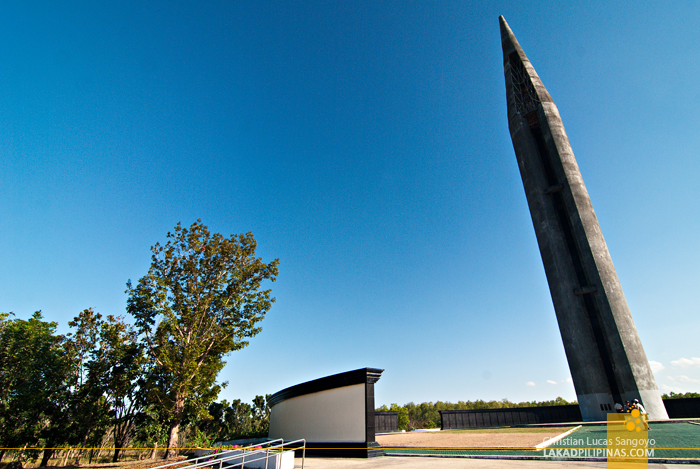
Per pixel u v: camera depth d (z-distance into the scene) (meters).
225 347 21.61
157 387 19.94
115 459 24.22
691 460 8.77
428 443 18.73
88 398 22.28
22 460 20.55
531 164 38.22
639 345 28.12
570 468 9.20
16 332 21.58
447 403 91.44
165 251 22.11
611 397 28.42
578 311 31.30
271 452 12.92
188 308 21.12
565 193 34.91
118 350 23.09
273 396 27.42
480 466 10.34
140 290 21.00
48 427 22.20
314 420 19.36
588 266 31.64
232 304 22.58
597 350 29.88
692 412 28.14
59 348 22.78
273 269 23.70
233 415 44.56
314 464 13.61
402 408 61.28
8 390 20.34
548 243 34.72
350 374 17.69
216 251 22.67
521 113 41.12
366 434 16.02
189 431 29.83
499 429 28.92
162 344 19.81
